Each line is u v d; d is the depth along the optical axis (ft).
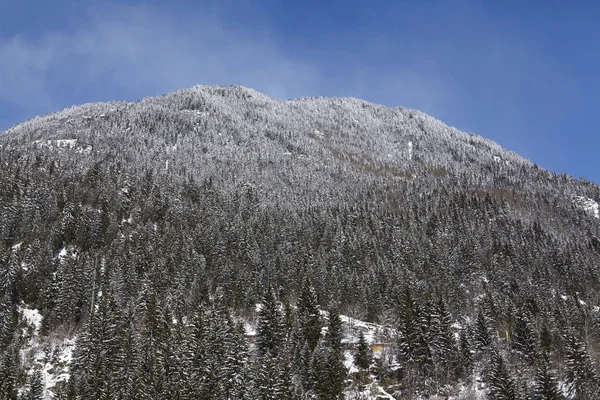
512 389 245.24
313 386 257.55
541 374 254.68
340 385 258.78
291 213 543.80
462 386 280.72
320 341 290.97
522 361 291.99
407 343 289.33
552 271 472.03
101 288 351.67
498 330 336.49
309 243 460.55
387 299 362.12
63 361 287.89
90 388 243.81
